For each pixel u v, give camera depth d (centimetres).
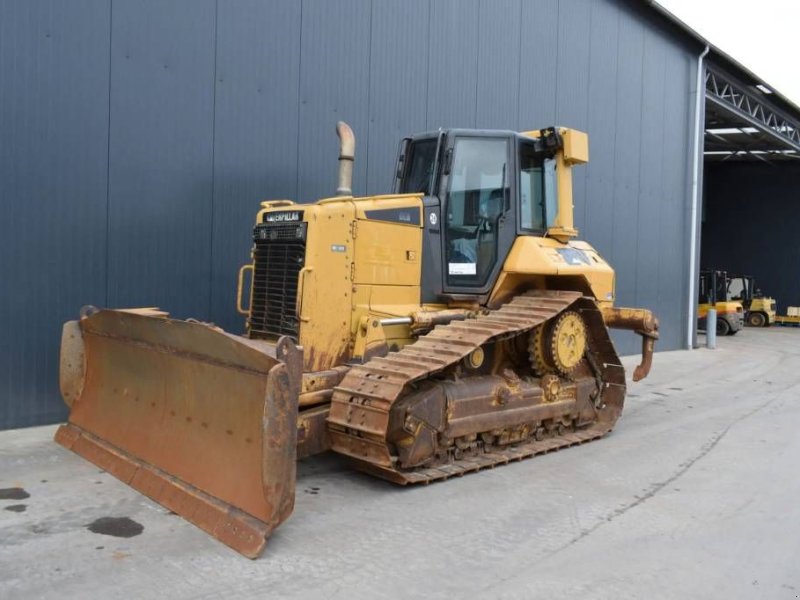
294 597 373
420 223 668
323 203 619
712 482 614
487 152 706
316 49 912
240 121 836
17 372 682
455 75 1128
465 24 1144
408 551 440
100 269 730
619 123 1572
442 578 403
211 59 807
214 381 486
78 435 623
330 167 934
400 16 1027
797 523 512
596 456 698
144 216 760
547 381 718
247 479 451
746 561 442
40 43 680
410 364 570
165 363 535
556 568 422
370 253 629
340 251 609
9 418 680
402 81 1034
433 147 715
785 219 3375
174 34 774
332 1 928
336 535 462
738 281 3228
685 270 1888
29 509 486
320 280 596
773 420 904
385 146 1012
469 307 697
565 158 750
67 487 531
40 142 684
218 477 472
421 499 542
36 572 391
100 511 485
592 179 1488
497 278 706
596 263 795
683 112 1848
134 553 420
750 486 605
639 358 1595
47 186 691
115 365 601
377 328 617
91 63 714
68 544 430
